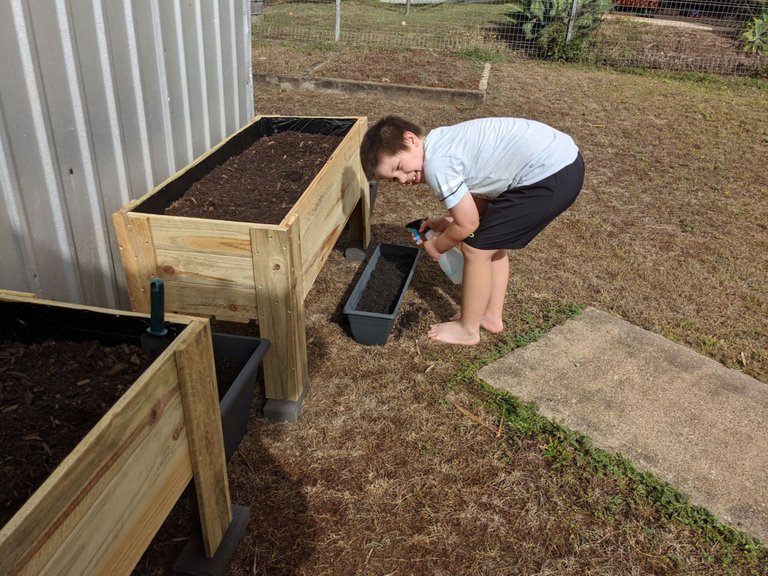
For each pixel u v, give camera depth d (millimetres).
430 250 2799
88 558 1218
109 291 2729
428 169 2422
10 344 1710
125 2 2525
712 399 2627
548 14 10078
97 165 2518
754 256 3961
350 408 2529
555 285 3523
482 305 2814
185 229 2164
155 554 1897
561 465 2283
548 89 8102
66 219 2381
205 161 3086
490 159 2424
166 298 2314
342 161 3057
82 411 1479
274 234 2102
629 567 1929
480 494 2160
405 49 9953
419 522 2053
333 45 10031
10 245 2143
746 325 3229
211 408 1645
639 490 2180
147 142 2844
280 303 2232
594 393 2637
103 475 1217
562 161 2469
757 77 9219
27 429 1420
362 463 2273
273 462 2264
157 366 1370
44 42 2133
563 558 1950
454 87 7688
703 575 1912
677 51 10367
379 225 4242
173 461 1512
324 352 2863
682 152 5879
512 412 2523
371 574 1879
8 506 1234
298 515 2057
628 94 8016
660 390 2670
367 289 3248
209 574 1794
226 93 3643
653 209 4613
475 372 2746
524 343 2965
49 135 2223
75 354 1663
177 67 3012
